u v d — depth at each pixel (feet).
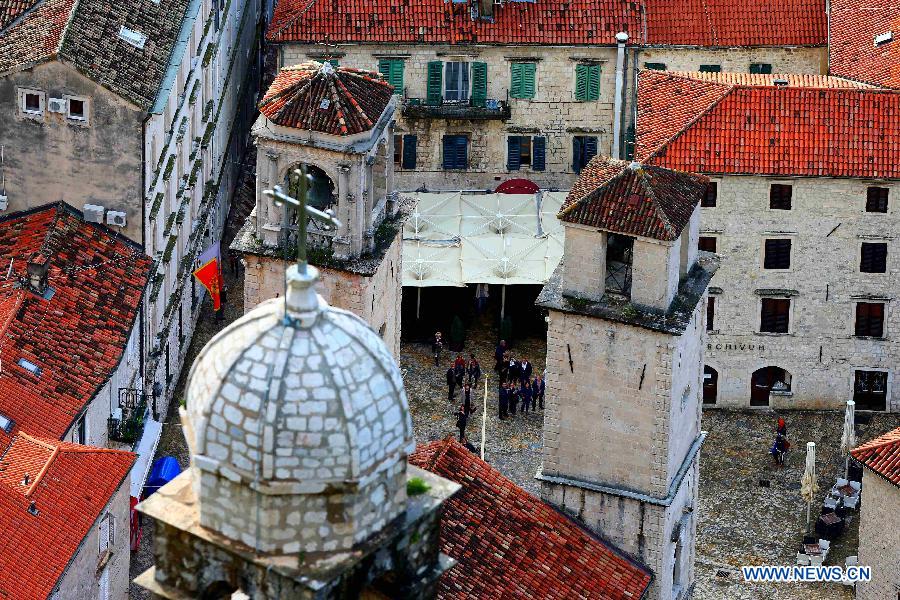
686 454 244.22
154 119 304.30
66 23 297.33
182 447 314.35
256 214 248.73
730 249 326.44
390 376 116.98
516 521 230.89
